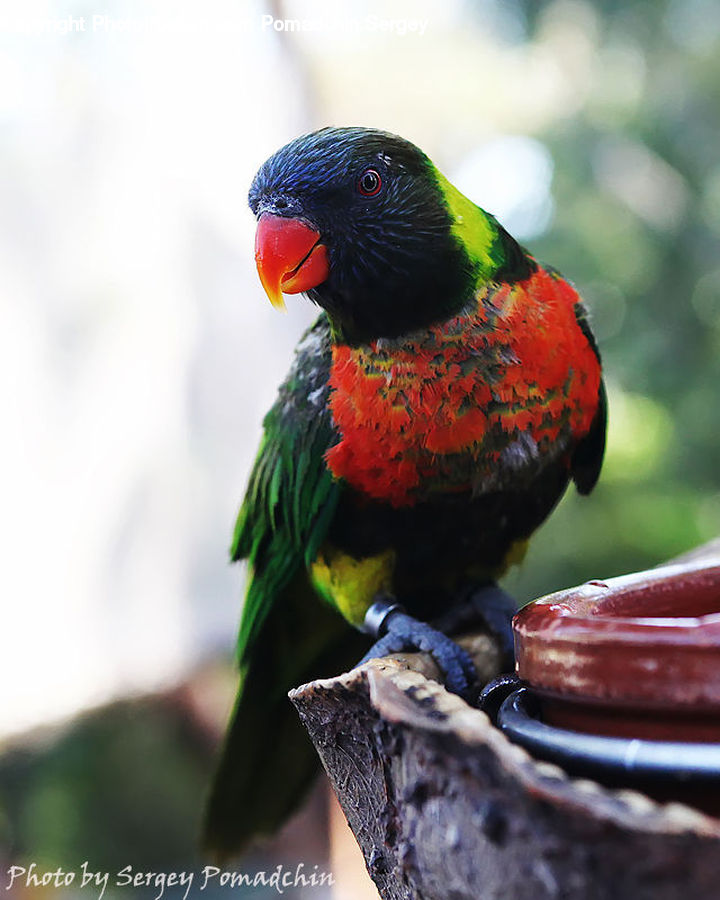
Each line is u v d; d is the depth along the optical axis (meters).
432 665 2.46
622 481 8.64
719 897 1.17
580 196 8.21
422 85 10.34
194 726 7.99
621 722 1.40
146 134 8.39
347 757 1.75
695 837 1.16
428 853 1.41
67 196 8.52
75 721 7.57
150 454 8.30
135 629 8.01
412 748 1.42
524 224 8.80
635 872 1.20
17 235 8.43
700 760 1.30
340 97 9.60
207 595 8.21
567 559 8.59
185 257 8.39
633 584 1.79
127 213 8.44
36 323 8.38
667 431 8.27
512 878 1.29
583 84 8.61
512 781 1.27
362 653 3.24
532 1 8.37
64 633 7.85
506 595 2.89
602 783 1.40
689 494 8.41
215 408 8.37
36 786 7.61
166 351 8.41
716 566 1.84
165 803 7.67
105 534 8.18
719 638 1.33
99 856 7.45
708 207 7.84
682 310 7.85
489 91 10.38
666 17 8.05
